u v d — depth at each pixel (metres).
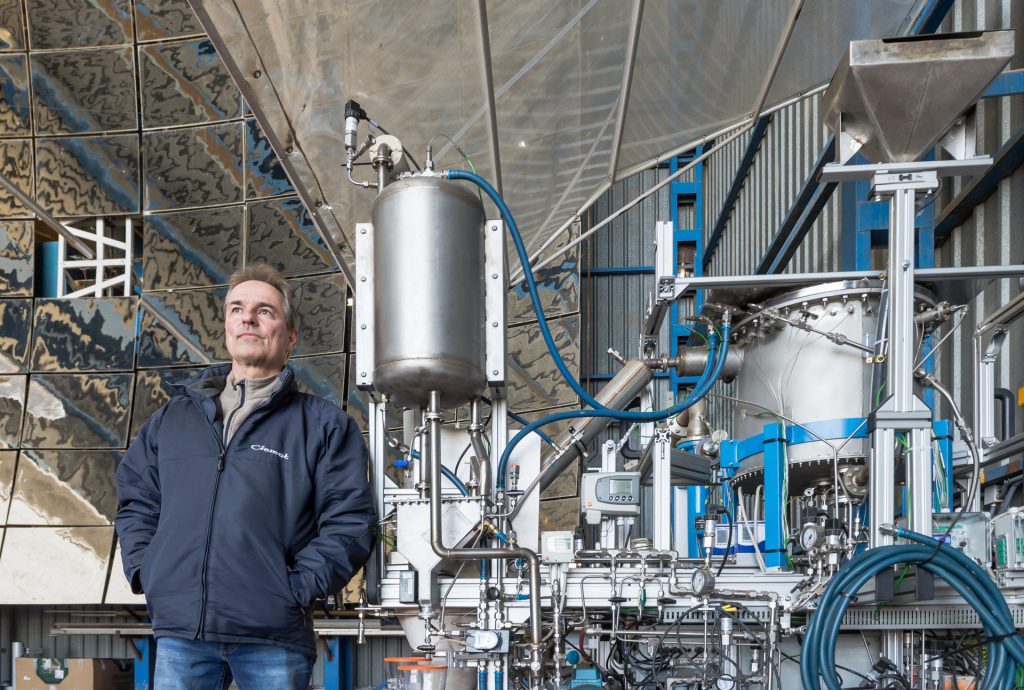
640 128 3.95
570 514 6.64
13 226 6.56
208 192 6.39
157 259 6.41
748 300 2.79
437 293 1.95
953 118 2.13
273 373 2.04
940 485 2.45
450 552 1.95
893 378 2.05
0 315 6.46
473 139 3.57
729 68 3.70
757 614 2.13
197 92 6.36
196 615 1.77
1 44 6.41
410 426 2.51
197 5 2.55
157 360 6.33
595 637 2.56
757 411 2.82
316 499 1.94
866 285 2.60
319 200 3.41
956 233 4.25
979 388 2.89
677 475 3.41
